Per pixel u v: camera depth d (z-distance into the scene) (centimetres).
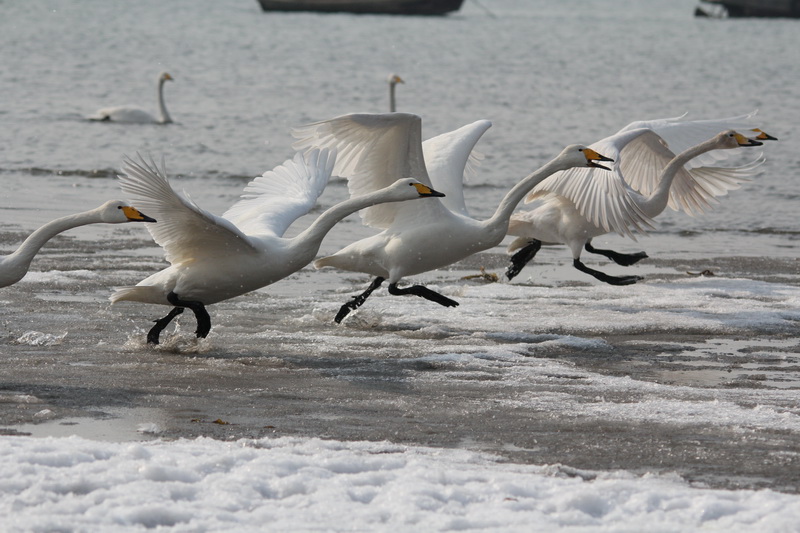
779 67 6462
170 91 4938
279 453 819
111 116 3806
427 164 1467
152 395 1005
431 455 855
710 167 1758
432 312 1466
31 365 1100
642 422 973
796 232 2267
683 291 1648
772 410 1013
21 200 2303
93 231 1977
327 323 1383
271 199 1322
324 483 767
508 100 4700
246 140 3456
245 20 10131
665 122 1769
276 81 5353
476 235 1358
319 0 11525
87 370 1091
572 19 12100
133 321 1335
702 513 741
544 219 1698
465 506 747
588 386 1104
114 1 12625
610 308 1521
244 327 1340
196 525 691
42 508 701
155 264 1686
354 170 1371
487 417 977
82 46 7006
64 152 3106
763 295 1628
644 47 7994
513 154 3241
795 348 1317
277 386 1062
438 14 11906
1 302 1397
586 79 5650
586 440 916
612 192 1481
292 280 1664
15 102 4278
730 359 1254
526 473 823
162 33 8325
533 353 1259
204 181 2716
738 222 2358
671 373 1181
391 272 1371
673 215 2412
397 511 725
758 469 853
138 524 694
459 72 5938
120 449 807
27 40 7231
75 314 1355
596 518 738
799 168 3072
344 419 954
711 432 946
